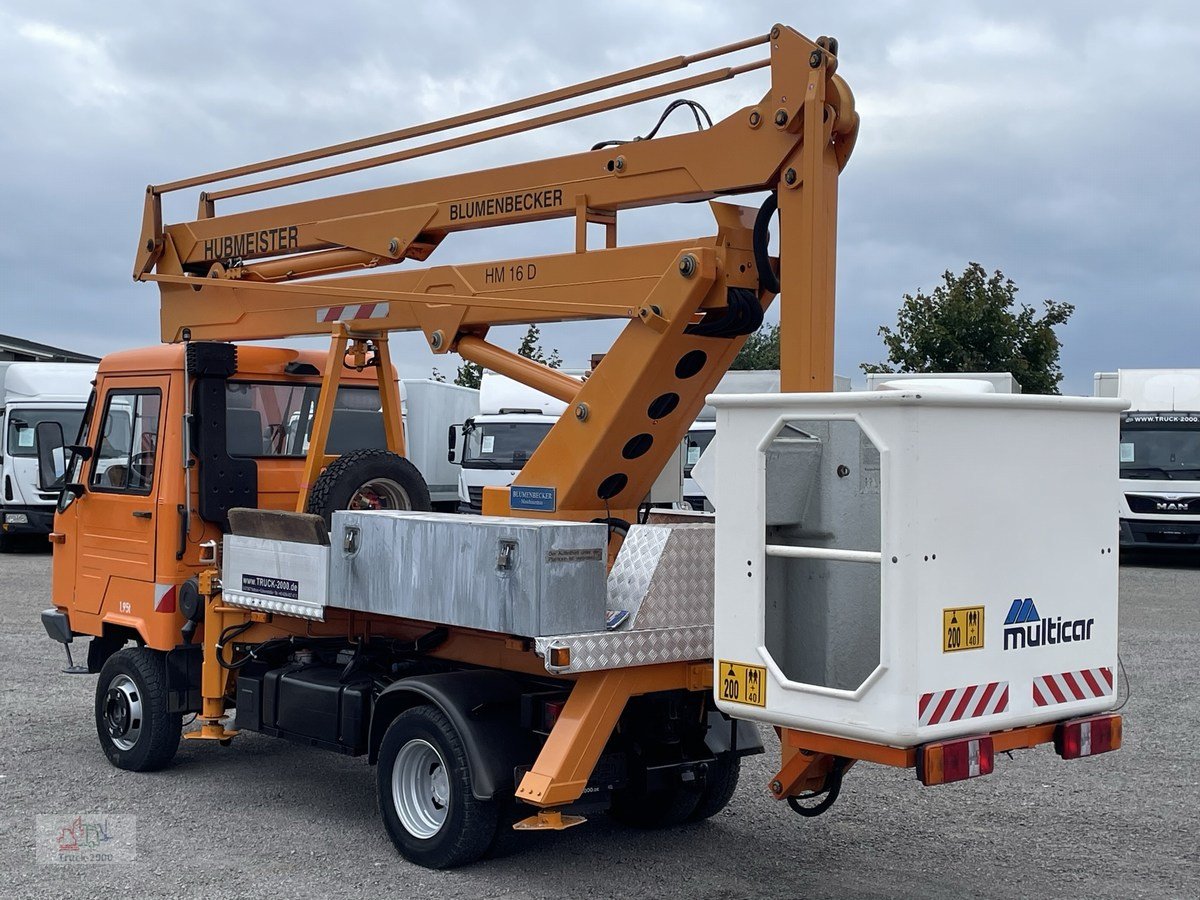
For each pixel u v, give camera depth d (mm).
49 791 7109
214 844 6125
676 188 5793
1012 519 4605
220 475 7266
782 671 4941
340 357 7242
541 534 5121
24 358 31188
